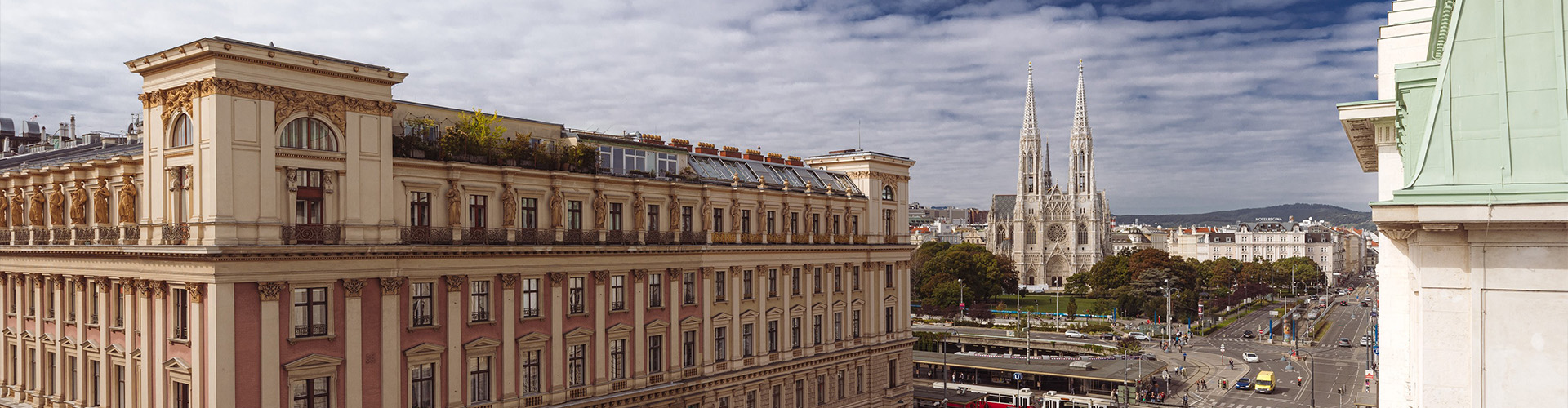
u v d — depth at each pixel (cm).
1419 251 1991
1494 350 1892
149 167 4666
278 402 4416
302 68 4475
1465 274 1927
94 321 5247
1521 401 1870
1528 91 1875
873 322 8338
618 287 6141
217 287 4212
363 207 4734
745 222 7094
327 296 4625
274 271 4397
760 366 7088
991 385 12950
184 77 4375
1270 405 11781
